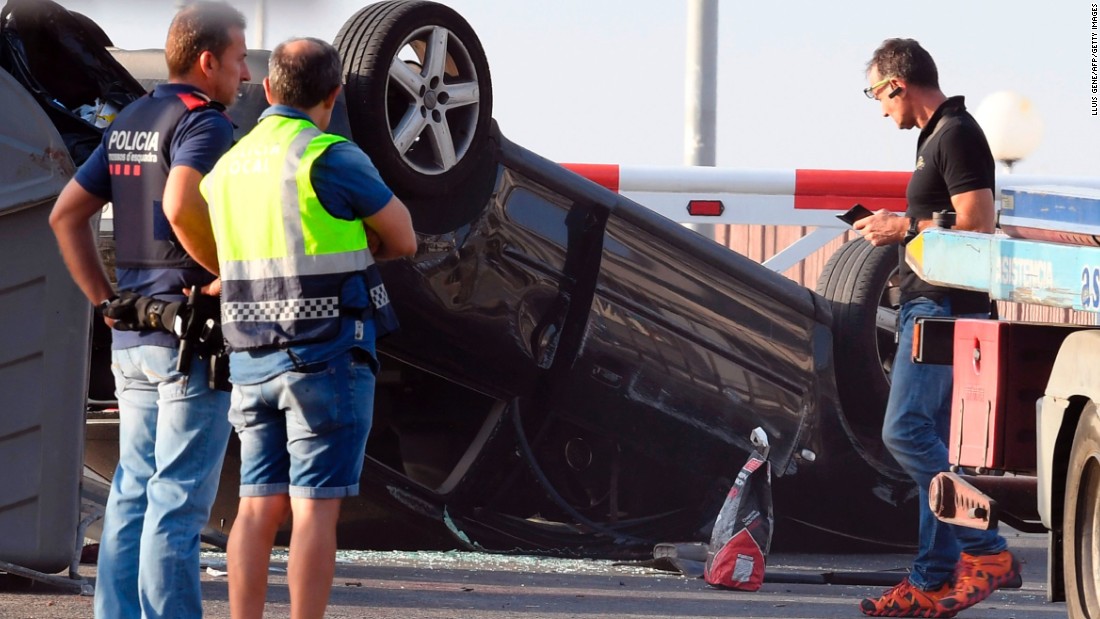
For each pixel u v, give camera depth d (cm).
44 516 2225
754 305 3078
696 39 6106
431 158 2583
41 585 2319
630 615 2295
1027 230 1866
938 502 2198
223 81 1734
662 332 2973
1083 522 1803
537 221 2800
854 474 3192
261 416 1670
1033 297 1783
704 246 3006
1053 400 1870
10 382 2205
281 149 1620
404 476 2770
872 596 2655
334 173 1614
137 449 1758
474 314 2736
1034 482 2145
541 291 2822
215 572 2578
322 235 1612
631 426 2970
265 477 1684
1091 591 1783
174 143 1677
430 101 2545
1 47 2297
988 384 2084
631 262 2931
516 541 2867
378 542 2831
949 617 2367
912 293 2344
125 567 1752
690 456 3031
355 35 2475
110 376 2941
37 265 2205
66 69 2369
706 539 3042
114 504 1758
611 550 2942
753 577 2669
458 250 2684
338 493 1636
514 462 2852
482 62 2619
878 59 2369
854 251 3256
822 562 3170
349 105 2445
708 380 3031
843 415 3183
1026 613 2492
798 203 4219
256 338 1623
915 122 2375
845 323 3170
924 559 2380
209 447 1705
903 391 2369
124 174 1719
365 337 1641
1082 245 1695
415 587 2519
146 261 1706
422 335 2706
